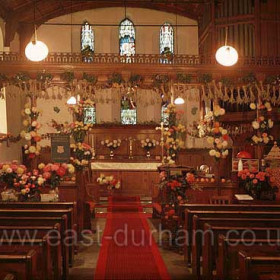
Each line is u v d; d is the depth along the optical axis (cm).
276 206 766
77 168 1023
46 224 670
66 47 2225
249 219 649
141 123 2064
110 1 2158
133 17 2281
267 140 1062
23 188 891
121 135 1962
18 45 2109
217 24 1697
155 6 2222
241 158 1145
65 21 2238
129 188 1755
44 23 2208
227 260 478
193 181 973
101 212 1393
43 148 1897
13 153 1889
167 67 1100
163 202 1047
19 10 1883
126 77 1095
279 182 978
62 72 1083
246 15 1636
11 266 389
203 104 1631
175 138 1143
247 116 1495
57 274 582
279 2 1639
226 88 1127
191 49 2258
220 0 1698
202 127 1261
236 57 971
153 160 1769
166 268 734
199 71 1105
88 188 1490
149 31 2283
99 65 1087
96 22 2267
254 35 1628
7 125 1788
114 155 1948
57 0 1997
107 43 2273
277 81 1112
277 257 371
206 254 602
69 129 1080
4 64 1074
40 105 2133
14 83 1099
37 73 1077
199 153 1950
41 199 916
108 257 806
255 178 962
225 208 774
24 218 675
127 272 709
